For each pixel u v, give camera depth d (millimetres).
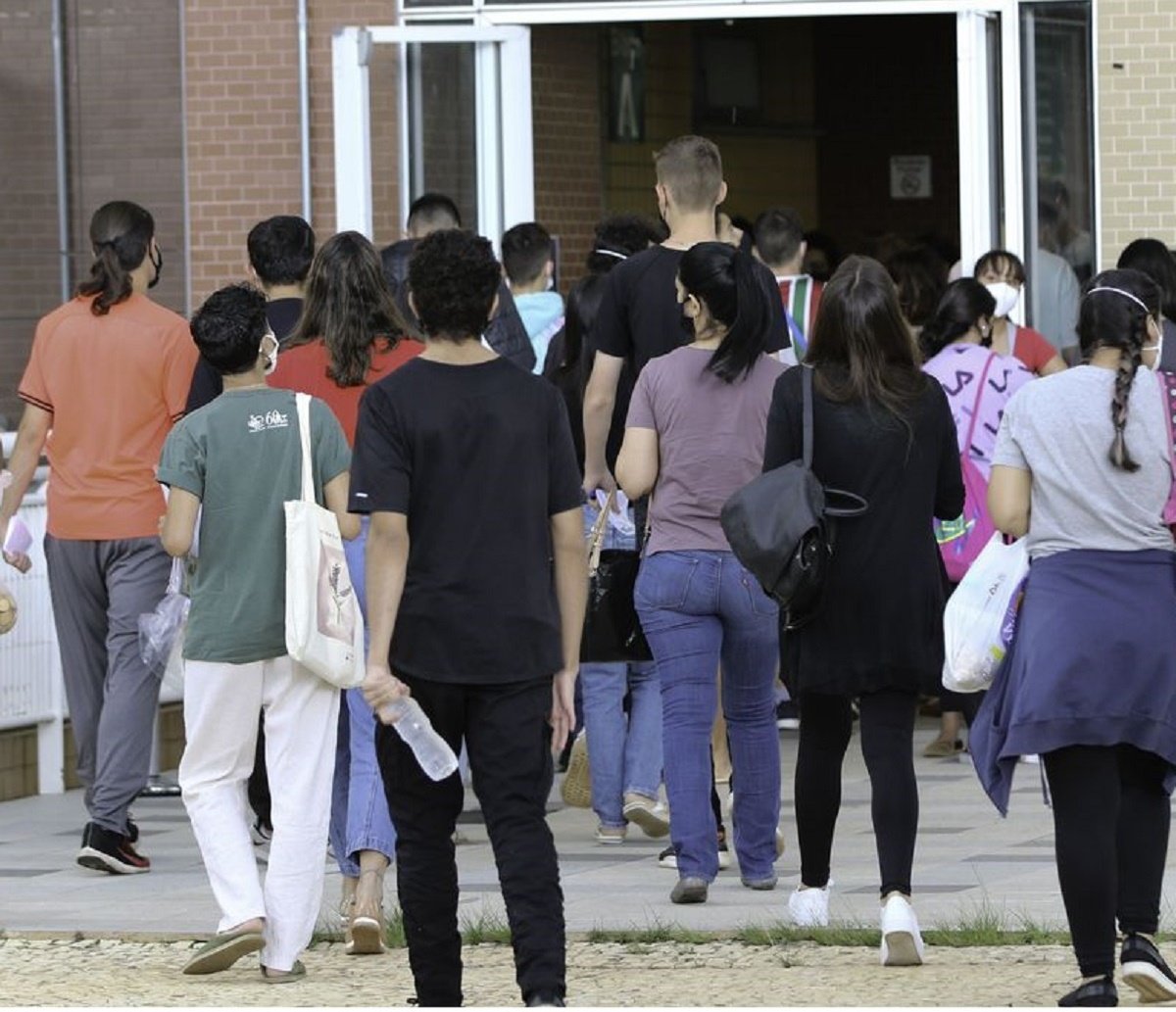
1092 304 11906
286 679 13367
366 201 25734
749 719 15242
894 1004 12031
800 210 36750
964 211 24234
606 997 12391
